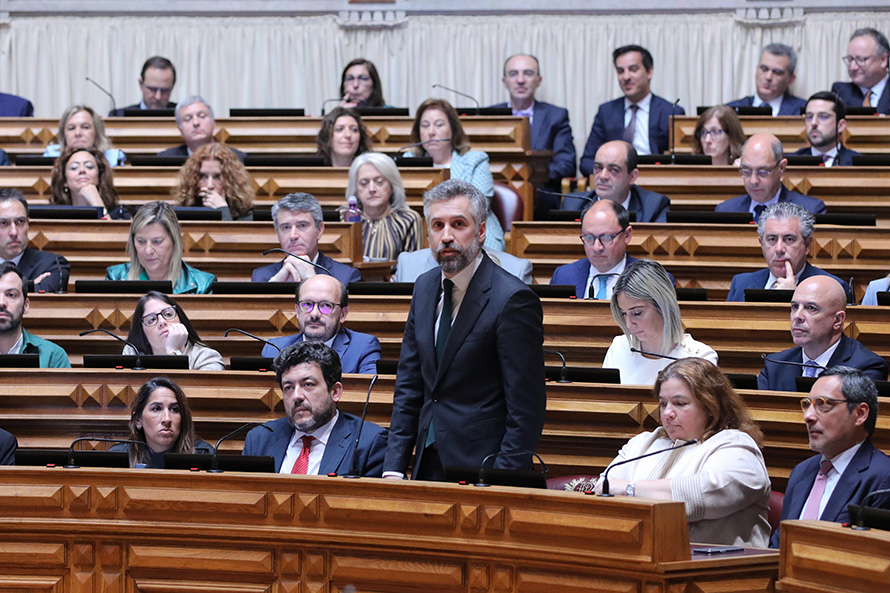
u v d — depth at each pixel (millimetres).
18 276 11969
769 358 10531
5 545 8250
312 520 7965
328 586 7938
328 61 23375
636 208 15578
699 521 8109
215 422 10945
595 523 7148
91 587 8219
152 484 8195
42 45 23547
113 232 14938
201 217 15039
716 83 22797
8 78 23562
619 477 8875
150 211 13469
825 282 10727
